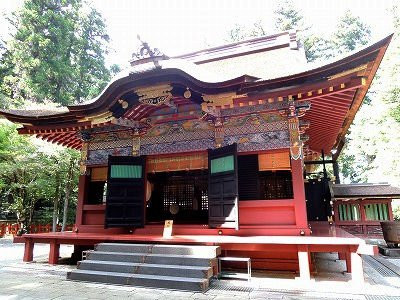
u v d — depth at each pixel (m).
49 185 19.39
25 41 31.27
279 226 7.80
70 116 9.65
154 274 6.82
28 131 10.68
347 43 41.97
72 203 24.78
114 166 9.78
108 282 6.84
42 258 10.53
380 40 5.96
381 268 8.90
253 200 8.24
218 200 8.47
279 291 6.04
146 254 7.46
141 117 10.07
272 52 12.36
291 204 7.87
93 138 10.95
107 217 9.34
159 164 10.05
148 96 8.64
